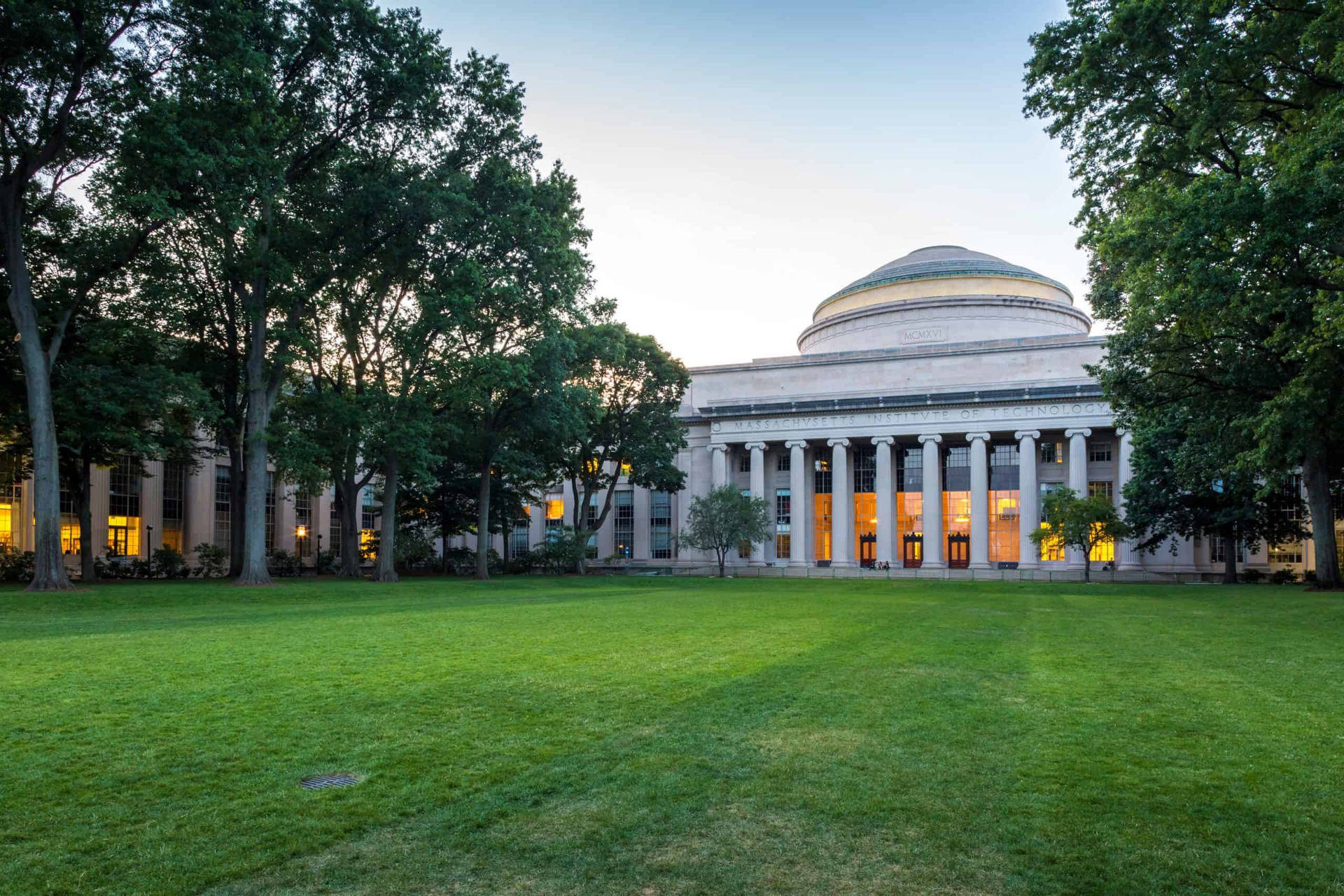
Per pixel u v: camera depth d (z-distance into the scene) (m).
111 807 7.14
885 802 7.34
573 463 66.06
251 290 43.66
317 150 40.31
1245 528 54.53
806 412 76.69
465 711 10.74
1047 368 73.81
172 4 30.62
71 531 55.34
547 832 6.62
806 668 14.29
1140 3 23.84
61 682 12.65
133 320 39.88
